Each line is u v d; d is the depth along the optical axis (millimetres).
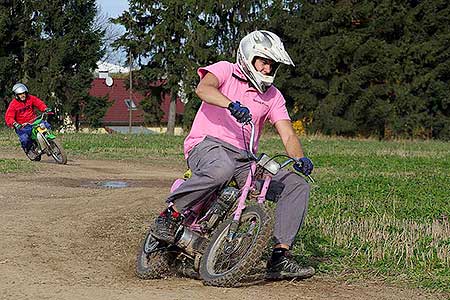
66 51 55469
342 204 12883
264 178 6770
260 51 6824
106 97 60281
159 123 67562
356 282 7336
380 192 15328
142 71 62094
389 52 54625
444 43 54375
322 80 57125
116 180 16562
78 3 55688
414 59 55000
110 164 21328
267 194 7059
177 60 60531
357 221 10891
